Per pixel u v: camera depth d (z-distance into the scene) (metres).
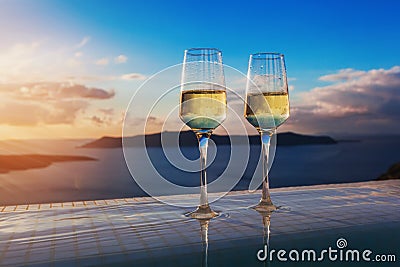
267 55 1.12
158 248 0.79
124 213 1.12
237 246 0.80
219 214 1.08
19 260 0.73
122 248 0.79
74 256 0.75
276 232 0.90
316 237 0.86
